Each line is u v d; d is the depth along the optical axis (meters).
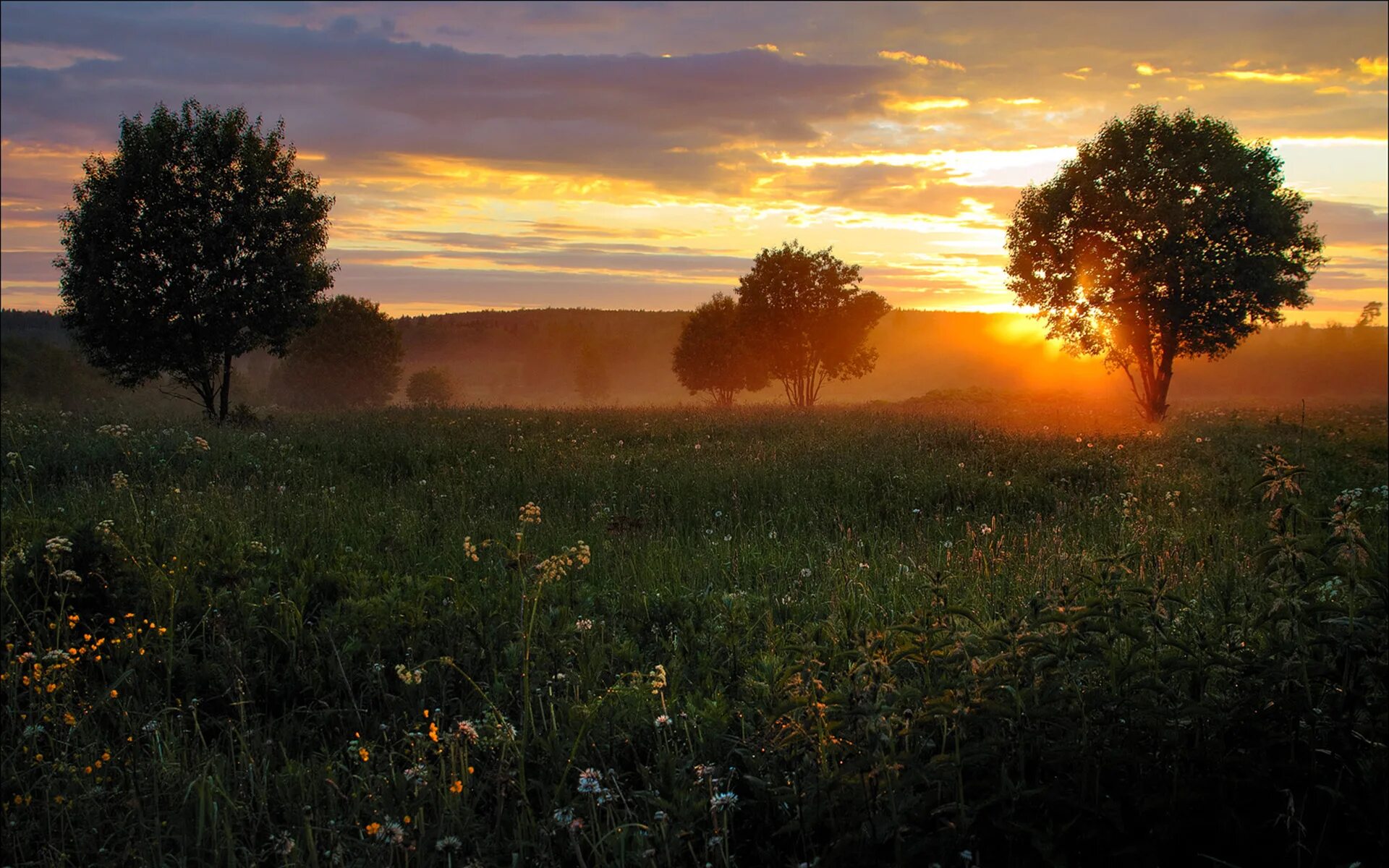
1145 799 2.71
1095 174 23.66
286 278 19.30
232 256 18.86
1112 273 23.09
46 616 4.57
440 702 4.00
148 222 18.33
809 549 6.97
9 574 4.75
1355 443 14.70
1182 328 22.72
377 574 5.79
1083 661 3.07
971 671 3.15
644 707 3.80
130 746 3.43
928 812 2.71
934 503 8.90
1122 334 23.56
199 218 18.69
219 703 4.00
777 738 3.13
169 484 8.45
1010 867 2.68
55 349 70.88
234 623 4.66
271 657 4.41
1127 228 23.12
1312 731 2.81
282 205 19.27
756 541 7.24
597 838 2.78
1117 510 8.15
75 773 3.13
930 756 3.04
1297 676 2.91
